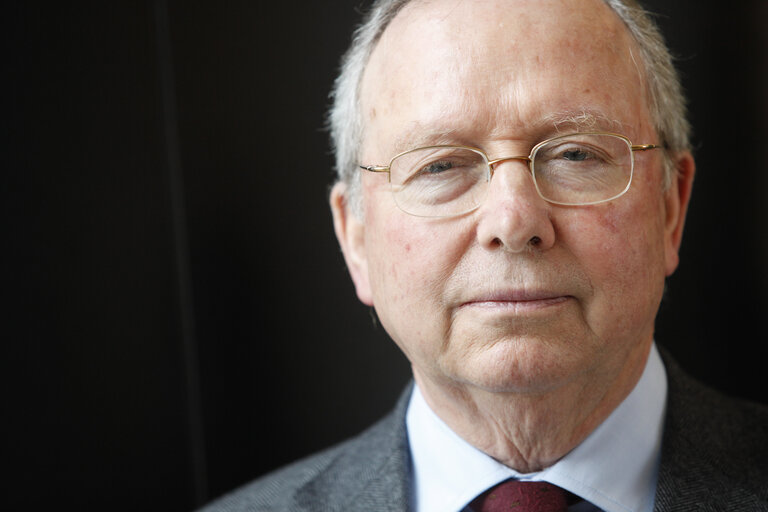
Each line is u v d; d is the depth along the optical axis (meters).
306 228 1.86
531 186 1.06
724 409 1.27
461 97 1.09
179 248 1.83
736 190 1.74
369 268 1.25
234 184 1.85
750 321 1.74
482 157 1.09
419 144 1.12
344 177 1.37
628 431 1.20
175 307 1.83
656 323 1.80
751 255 1.73
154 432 1.81
